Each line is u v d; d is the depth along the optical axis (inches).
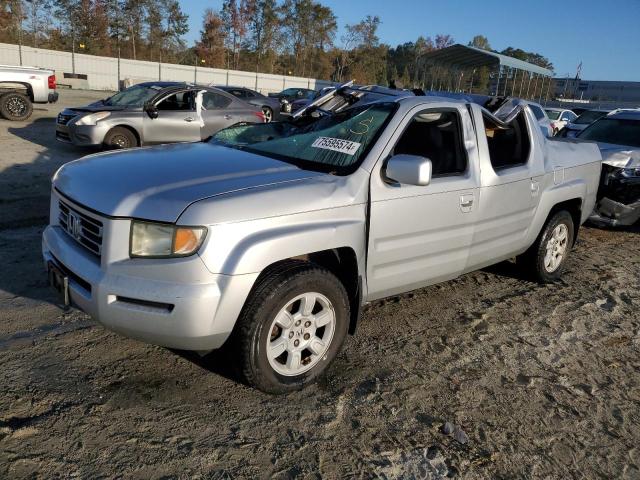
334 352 134.6
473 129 164.1
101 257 114.0
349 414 124.6
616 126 362.6
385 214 138.3
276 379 124.5
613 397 142.3
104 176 126.8
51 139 491.2
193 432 113.5
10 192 290.5
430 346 159.9
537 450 118.8
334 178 132.3
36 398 119.3
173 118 441.7
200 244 109.8
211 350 120.2
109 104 450.3
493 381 144.6
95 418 114.8
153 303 110.3
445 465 111.0
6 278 179.5
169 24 2679.6
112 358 138.2
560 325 182.9
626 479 112.7
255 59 2785.4
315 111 178.1
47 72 602.2
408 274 151.2
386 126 143.5
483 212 166.7
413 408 129.2
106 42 2497.5
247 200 116.0
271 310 118.0
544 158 195.9
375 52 2982.3
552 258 216.8
